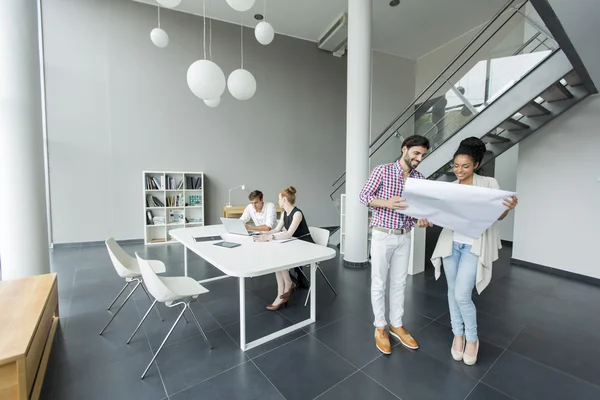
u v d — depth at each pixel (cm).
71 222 522
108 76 533
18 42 248
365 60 402
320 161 750
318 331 239
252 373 187
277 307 279
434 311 277
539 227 405
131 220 564
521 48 326
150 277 193
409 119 480
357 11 397
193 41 596
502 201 155
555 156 387
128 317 260
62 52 500
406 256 211
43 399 162
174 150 592
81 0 508
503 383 177
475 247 178
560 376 184
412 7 562
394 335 225
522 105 324
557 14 177
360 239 420
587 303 295
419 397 166
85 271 388
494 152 436
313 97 732
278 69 684
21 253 258
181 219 595
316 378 182
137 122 559
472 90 379
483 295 316
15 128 250
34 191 262
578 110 365
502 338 229
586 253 362
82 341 221
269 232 317
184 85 594
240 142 654
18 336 149
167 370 189
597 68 264
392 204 188
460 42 675
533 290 331
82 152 523
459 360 200
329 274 389
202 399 164
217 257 226
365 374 186
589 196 358
